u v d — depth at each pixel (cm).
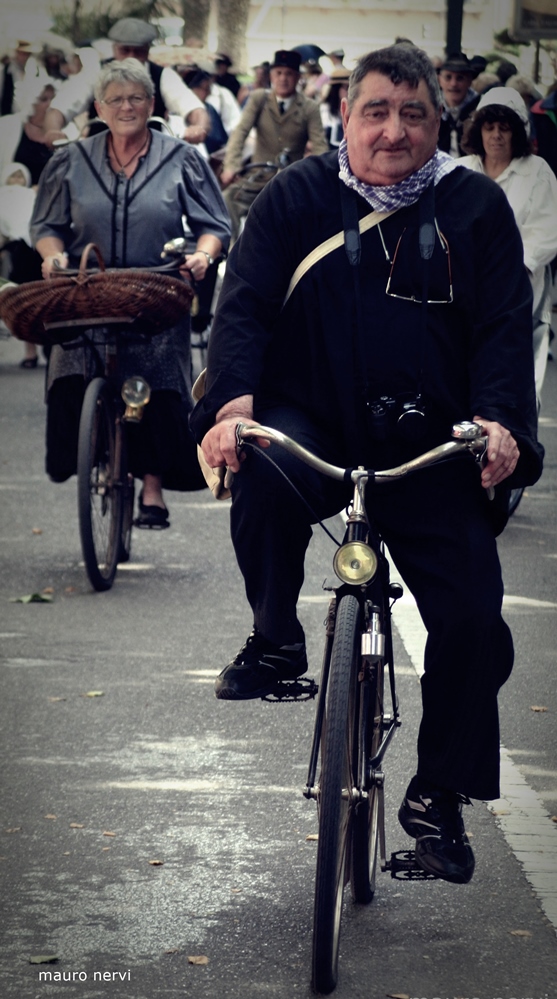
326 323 574
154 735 796
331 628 561
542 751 779
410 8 5953
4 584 1095
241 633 979
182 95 1723
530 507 1376
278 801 712
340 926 577
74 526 1280
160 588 1091
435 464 568
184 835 672
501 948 576
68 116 1775
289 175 584
